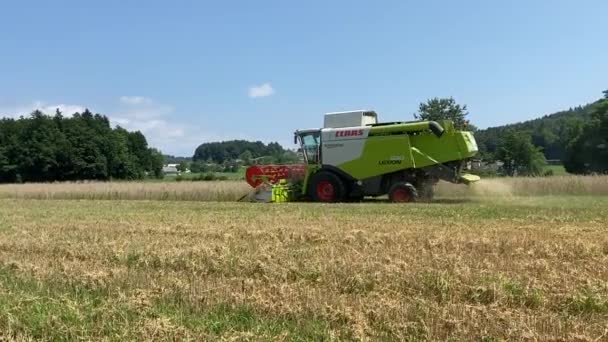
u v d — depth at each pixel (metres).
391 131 19.41
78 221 14.25
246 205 19.05
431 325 5.02
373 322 5.20
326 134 20.31
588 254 8.05
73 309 5.61
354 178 19.88
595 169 54.03
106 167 72.56
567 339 4.64
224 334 4.90
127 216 15.55
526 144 54.53
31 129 70.00
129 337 4.93
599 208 15.31
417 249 8.56
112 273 7.31
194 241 9.94
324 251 8.44
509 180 22.34
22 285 6.87
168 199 27.22
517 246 8.65
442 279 6.30
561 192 22.30
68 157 69.19
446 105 55.88
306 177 20.81
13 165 67.25
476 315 5.25
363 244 9.21
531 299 5.73
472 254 8.03
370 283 6.41
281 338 4.81
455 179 18.95
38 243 10.07
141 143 81.62
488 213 14.14
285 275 7.01
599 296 5.73
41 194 30.67
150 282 6.81
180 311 5.59
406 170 19.38
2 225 13.41
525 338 4.68
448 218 13.16
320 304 5.62
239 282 6.79
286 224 12.34
